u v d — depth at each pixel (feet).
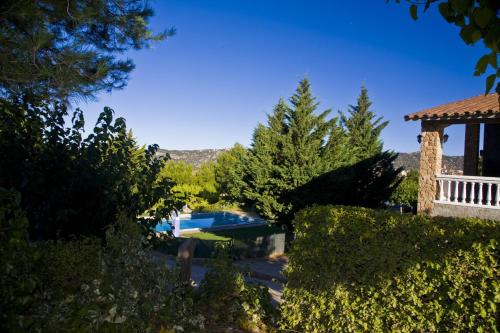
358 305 20.71
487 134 50.19
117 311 11.95
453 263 17.87
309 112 66.74
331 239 21.83
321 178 64.08
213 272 24.80
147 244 19.45
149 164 22.00
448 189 38.52
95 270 13.76
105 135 20.79
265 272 49.78
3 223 10.09
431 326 18.35
